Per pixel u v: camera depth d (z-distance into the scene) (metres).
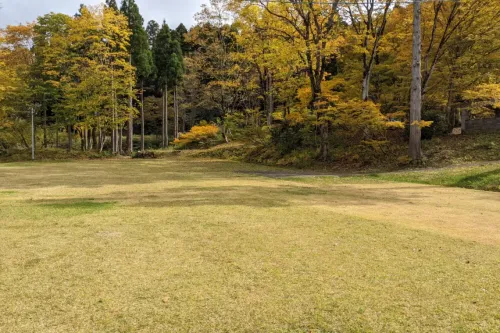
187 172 17.22
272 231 5.65
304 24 18.83
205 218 6.53
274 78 25.97
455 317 2.94
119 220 6.32
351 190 11.03
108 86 27.27
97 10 26.92
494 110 22.05
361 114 16.50
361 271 3.96
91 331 2.68
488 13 17.02
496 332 2.72
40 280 3.62
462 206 8.30
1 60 27.09
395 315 2.97
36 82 28.11
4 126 28.16
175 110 38.91
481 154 15.16
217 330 2.71
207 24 29.89
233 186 11.66
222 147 28.83
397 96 21.09
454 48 18.94
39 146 32.03
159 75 35.62
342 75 22.38
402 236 5.46
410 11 19.30
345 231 5.72
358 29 19.75
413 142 16.00
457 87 18.81
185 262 4.19
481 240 5.31
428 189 11.29
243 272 3.88
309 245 4.92
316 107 18.97
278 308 3.06
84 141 33.19
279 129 23.73
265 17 19.61
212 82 29.25
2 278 3.67
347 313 2.99
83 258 4.29
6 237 5.17
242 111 34.62
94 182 12.71
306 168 18.94
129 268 3.97
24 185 11.78
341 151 19.62
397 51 20.20
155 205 7.89
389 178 13.93
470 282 3.68
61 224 5.99
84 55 28.22
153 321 2.83
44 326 2.74
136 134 48.56
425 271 3.98
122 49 30.03
